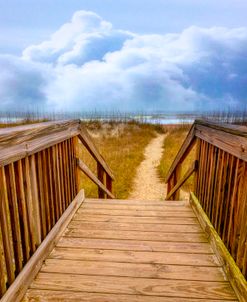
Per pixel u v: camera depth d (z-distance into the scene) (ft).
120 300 4.71
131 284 5.12
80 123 9.20
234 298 4.75
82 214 8.87
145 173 24.21
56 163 7.18
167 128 63.67
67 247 6.59
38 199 5.87
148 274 5.44
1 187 4.23
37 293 4.87
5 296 4.19
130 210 9.23
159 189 19.40
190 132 9.52
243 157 4.67
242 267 4.73
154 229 7.66
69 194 8.57
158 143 43.98
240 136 4.85
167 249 6.49
